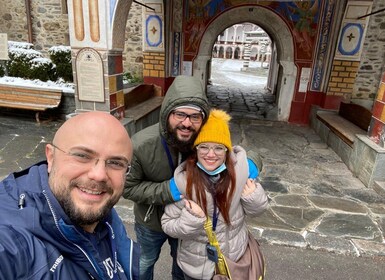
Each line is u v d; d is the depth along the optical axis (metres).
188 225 1.30
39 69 6.17
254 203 1.34
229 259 1.37
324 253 2.43
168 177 1.45
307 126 6.89
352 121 5.44
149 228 1.61
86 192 0.74
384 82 3.66
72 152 0.73
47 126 5.49
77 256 0.76
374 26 7.27
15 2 9.02
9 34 9.35
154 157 1.40
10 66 6.17
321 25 6.41
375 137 3.83
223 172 1.30
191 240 1.41
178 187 1.33
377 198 3.45
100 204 0.76
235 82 15.24
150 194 1.39
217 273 1.40
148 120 5.46
